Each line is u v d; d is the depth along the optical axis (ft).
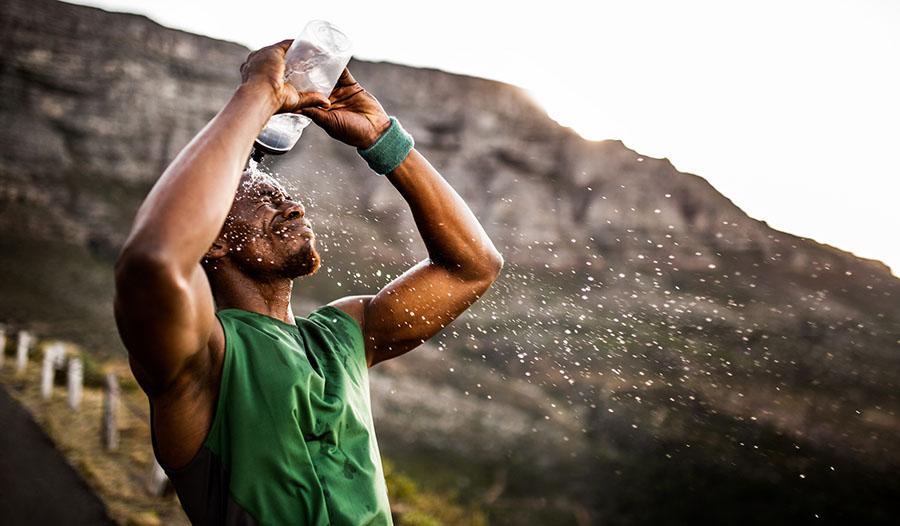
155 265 4.00
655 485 57.31
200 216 4.20
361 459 5.48
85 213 177.47
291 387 5.12
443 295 6.52
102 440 33.86
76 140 206.18
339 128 5.88
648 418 68.59
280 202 5.83
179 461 4.99
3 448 30.53
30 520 23.58
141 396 45.29
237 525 4.87
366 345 6.43
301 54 5.56
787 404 53.98
